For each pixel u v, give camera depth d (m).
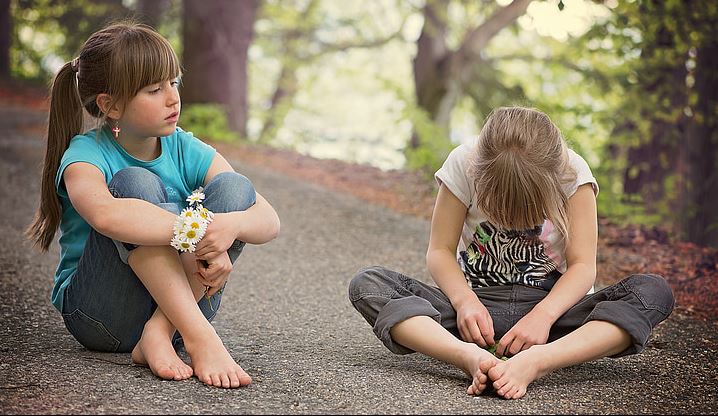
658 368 3.44
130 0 18.61
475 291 3.48
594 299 3.33
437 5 18.42
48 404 2.74
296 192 8.28
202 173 3.56
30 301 4.32
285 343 3.70
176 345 3.38
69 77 3.39
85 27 18.28
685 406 2.97
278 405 2.79
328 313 4.34
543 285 3.45
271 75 26.56
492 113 3.46
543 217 3.30
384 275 3.41
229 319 4.14
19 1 19.38
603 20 9.58
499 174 3.27
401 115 14.86
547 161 3.29
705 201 8.27
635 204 8.45
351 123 28.41
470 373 3.02
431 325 3.17
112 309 3.24
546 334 3.17
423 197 8.23
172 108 3.29
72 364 3.20
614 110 10.33
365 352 3.58
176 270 3.13
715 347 3.82
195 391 2.90
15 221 6.63
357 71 25.78
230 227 3.12
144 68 3.21
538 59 19.31
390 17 24.27
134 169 3.17
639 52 9.40
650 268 5.61
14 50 21.11
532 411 2.80
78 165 3.21
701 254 6.05
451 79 18.14
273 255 5.77
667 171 9.63
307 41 23.94
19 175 8.59
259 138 19.97
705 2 7.98
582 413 2.82
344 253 5.92
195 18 13.82
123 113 3.26
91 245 3.21
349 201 7.95
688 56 8.75
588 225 3.43
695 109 8.38
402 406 2.81
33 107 15.73
